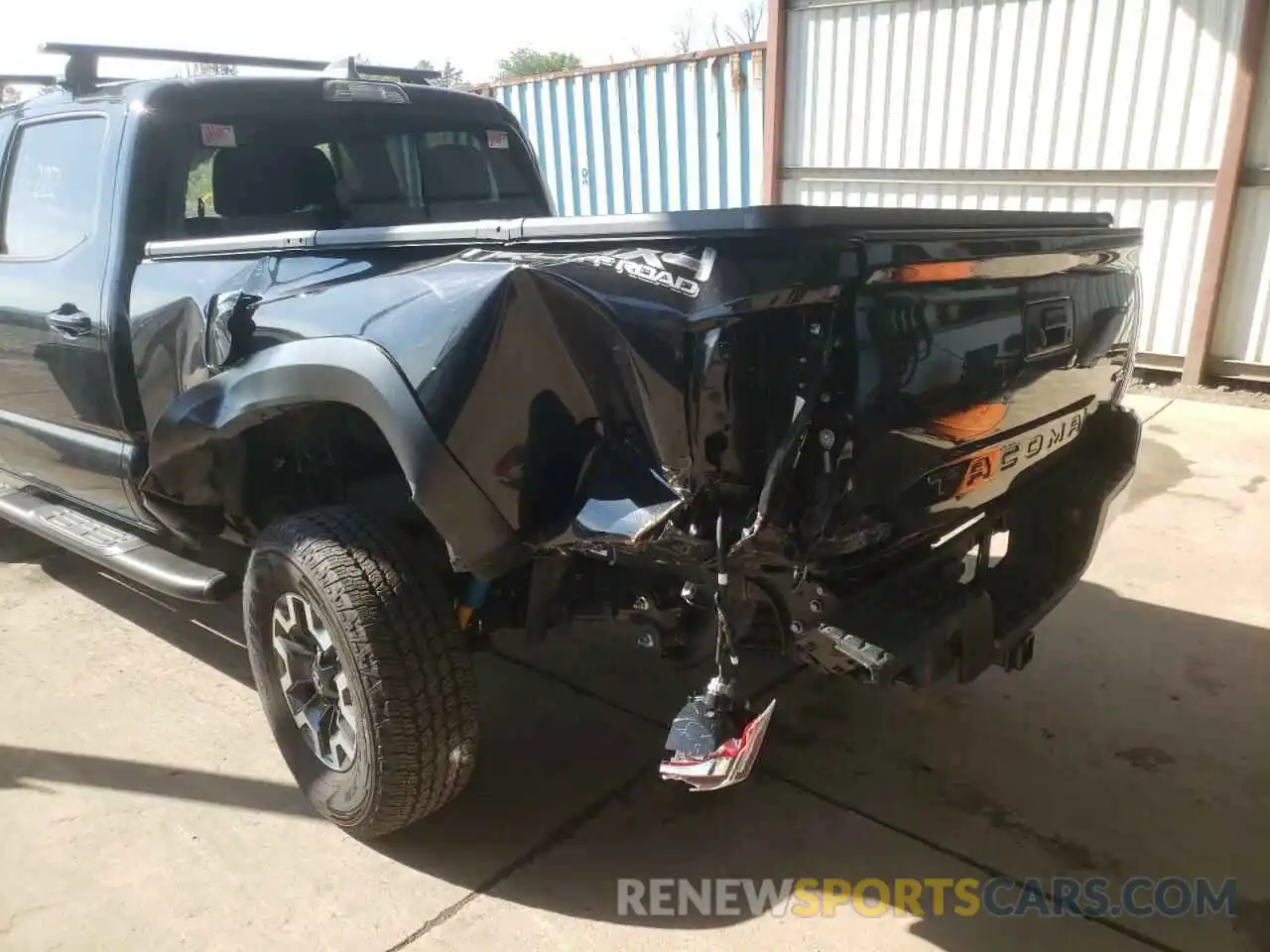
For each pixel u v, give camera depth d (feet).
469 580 8.52
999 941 7.71
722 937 7.80
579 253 6.99
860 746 10.29
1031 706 10.94
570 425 7.10
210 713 11.19
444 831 9.11
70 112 11.68
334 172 12.34
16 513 13.38
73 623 13.50
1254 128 22.57
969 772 9.82
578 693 11.49
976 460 8.00
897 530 7.44
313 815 9.39
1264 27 21.66
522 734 10.66
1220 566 14.35
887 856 8.67
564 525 7.00
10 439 13.61
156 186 10.75
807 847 8.81
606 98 34.14
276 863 8.73
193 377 9.52
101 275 10.73
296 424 9.02
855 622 7.15
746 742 6.72
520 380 6.91
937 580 7.91
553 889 8.36
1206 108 23.06
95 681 11.89
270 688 9.26
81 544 11.85
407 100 13.03
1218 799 9.30
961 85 26.32
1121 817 9.09
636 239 6.79
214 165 11.24
